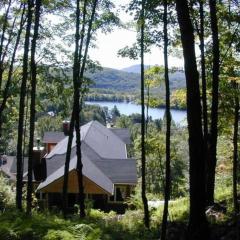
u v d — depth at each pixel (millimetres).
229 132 19406
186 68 10391
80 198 18609
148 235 12320
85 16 17641
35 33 16469
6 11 21078
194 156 10344
